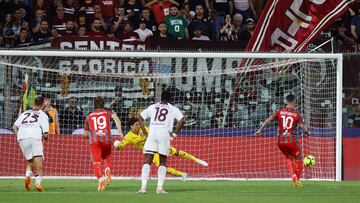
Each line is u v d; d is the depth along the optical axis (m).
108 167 39.09
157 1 62.00
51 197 32.75
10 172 48.78
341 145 48.16
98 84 51.22
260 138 50.00
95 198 32.22
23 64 50.53
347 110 51.19
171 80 51.28
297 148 40.69
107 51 46.91
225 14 62.16
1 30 58.91
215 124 50.88
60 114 51.06
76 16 59.53
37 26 58.56
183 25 60.16
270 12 51.44
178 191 37.22
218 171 49.47
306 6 51.22
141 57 48.38
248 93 51.12
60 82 51.06
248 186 41.84
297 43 51.34
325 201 31.72
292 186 41.91
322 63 50.56
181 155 45.34
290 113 40.38
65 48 54.31
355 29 62.00
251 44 51.72
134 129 42.78
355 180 48.50
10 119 50.03
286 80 51.09
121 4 61.94
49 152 48.94
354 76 51.09
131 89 51.28
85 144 49.38
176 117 35.28
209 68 51.31
